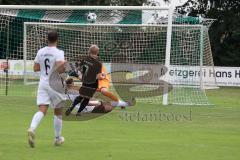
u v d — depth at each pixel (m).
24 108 48.84
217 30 125.62
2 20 86.44
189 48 77.81
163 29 74.69
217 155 27.02
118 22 68.94
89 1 122.56
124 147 29.05
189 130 36.91
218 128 38.34
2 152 26.64
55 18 68.94
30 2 121.56
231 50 125.56
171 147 29.36
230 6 126.50
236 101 64.69
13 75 84.19
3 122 38.94
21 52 87.38
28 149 27.67
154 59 76.50
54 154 26.42
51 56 28.52
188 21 80.25
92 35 75.44
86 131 35.38
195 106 55.31
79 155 26.31
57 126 28.83
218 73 96.31
